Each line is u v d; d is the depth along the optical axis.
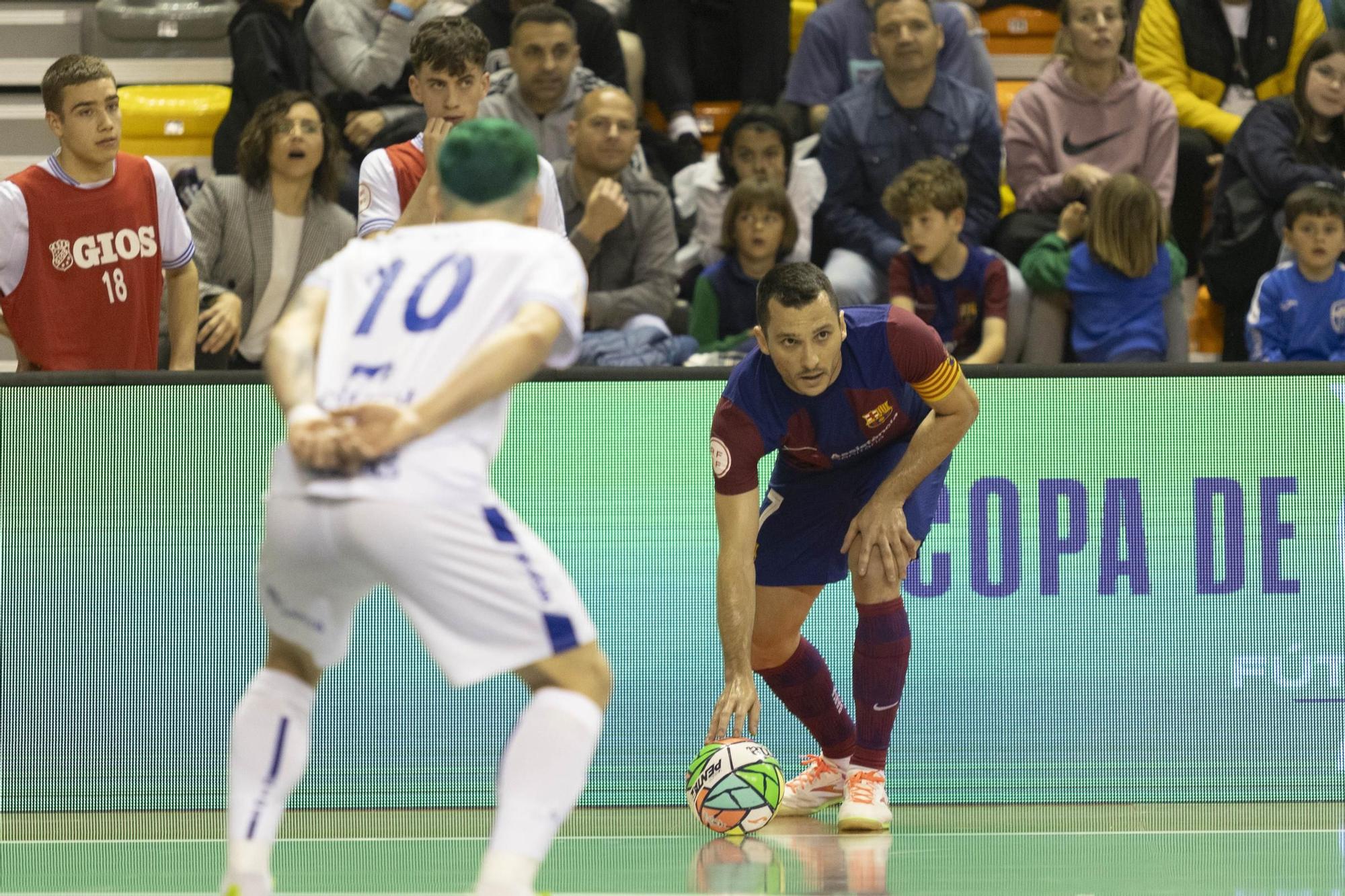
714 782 14.49
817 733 16.02
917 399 14.77
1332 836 14.75
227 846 14.31
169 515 16.58
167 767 16.52
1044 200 24.62
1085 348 22.16
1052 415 16.86
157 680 16.55
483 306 9.26
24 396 16.56
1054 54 25.97
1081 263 22.08
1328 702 16.80
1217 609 16.83
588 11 26.12
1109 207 21.69
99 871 13.13
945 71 26.12
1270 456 16.86
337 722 16.64
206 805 16.48
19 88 29.45
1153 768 16.77
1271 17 27.17
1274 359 21.94
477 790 16.61
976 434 16.88
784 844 14.27
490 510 9.06
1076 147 25.22
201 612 16.55
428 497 8.84
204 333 20.34
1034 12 30.58
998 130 24.47
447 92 15.78
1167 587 16.84
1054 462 16.86
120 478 16.56
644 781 16.66
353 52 25.75
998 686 16.81
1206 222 26.72
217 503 16.56
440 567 8.85
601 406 16.80
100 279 17.50
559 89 24.11
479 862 13.48
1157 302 22.08
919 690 16.80
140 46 29.31
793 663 15.69
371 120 24.94
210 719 16.53
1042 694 16.81
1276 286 21.94
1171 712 16.80
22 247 17.16
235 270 21.52
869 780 15.09
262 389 16.58
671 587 16.75
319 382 9.33
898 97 24.14
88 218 17.36
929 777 16.75
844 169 24.28
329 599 9.48
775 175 24.19
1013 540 16.84
